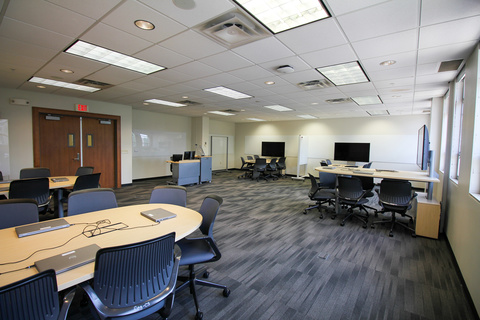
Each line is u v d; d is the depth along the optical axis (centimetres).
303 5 188
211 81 416
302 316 180
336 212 429
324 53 280
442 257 280
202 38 246
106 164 666
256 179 904
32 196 304
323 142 948
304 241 323
